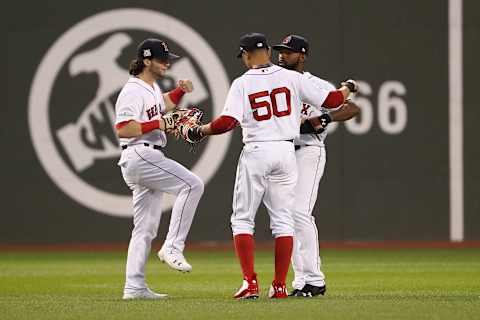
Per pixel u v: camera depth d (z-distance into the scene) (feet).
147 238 99.60
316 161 97.40
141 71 98.63
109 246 192.65
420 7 195.42
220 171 192.13
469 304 88.12
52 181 192.85
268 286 119.55
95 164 191.93
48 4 192.13
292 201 92.89
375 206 194.39
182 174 97.76
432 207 194.90
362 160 194.18
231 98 91.45
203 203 192.13
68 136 192.24
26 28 192.44
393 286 116.88
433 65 195.21
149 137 97.86
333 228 193.57
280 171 91.76
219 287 119.55
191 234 192.65
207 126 92.27
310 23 193.98
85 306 89.25
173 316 80.07
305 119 96.89
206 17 192.34
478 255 174.19
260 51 92.89
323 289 97.55
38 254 184.14
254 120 91.56
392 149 194.59
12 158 193.26
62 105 192.03
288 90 92.38
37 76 192.34
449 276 132.77
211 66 191.93
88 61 191.72
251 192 91.66
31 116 192.54
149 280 131.13
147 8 191.83
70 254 183.32
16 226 193.47
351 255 176.14
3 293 111.86
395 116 194.49
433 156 195.11
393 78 194.80
